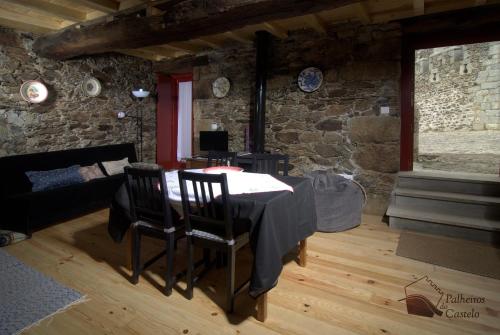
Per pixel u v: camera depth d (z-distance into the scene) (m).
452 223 3.15
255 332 1.80
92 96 4.75
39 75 4.08
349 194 3.48
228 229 1.90
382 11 3.42
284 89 4.40
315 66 4.12
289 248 2.07
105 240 3.19
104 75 4.92
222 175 1.83
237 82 4.83
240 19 2.62
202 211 2.14
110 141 5.09
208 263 2.50
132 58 5.37
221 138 4.75
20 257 2.77
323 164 4.23
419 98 9.12
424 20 3.52
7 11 3.38
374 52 3.76
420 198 3.50
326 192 3.46
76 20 3.47
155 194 2.21
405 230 3.40
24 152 3.98
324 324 1.87
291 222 2.12
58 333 1.79
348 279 2.39
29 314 1.95
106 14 3.35
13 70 3.81
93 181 3.96
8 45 3.74
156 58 5.52
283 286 2.29
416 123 5.62
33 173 3.60
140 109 5.59
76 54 3.92
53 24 3.80
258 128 4.30
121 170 4.54
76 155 4.25
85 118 4.68
